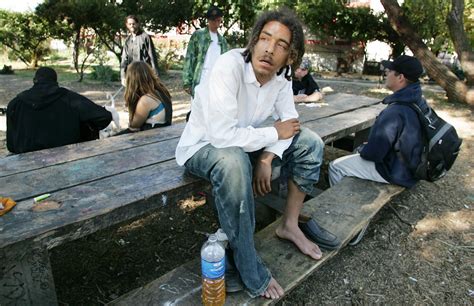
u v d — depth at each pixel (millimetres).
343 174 3188
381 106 4223
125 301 1676
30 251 1423
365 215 2512
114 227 3131
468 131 6172
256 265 1704
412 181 2949
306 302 2307
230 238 1682
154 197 1792
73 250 2814
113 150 2432
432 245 2879
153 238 2998
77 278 2506
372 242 2904
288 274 1899
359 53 15227
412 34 8805
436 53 13883
